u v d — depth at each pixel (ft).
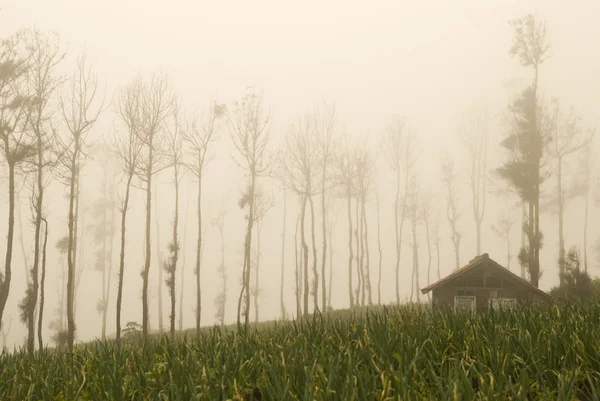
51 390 24.71
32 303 84.99
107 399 21.39
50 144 90.38
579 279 91.35
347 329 28.94
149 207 99.40
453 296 92.73
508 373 20.18
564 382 17.51
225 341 28.84
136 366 25.46
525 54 115.65
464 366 20.68
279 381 19.98
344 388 18.06
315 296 130.31
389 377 18.84
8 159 83.87
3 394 26.35
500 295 91.50
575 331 24.29
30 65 86.38
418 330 25.88
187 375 21.91
